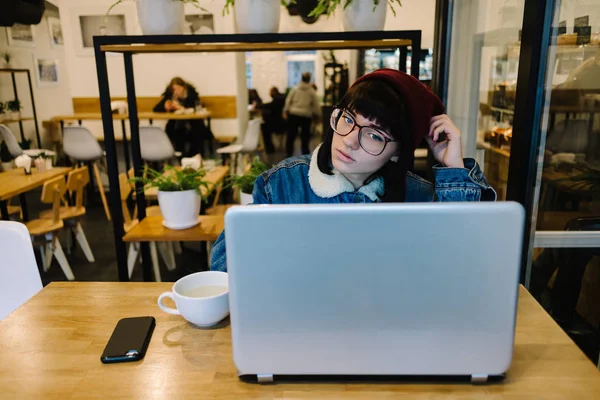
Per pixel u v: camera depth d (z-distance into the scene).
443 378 0.77
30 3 3.21
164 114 5.36
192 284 0.99
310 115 6.78
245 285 0.70
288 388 0.76
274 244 0.68
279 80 8.98
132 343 0.86
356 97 0.91
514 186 1.41
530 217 1.45
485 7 2.03
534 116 1.32
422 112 0.97
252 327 0.73
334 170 1.08
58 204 3.05
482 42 2.07
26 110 6.21
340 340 0.73
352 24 1.71
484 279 0.69
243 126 6.32
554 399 0.72
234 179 2.31
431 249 0.68
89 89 5.79
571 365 0.81
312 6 1.90
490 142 2.02
